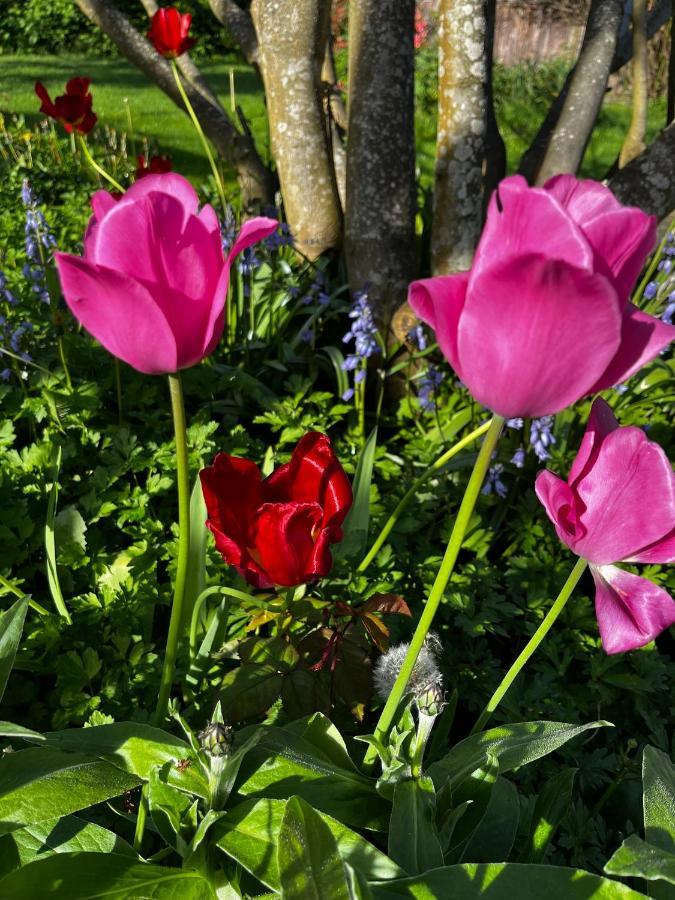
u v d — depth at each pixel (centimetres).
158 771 31
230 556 36
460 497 70
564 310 21
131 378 79
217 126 114
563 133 94
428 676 39
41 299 79
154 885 29
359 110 85
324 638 41
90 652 48
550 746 33
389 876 28
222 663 49
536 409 23
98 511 61
